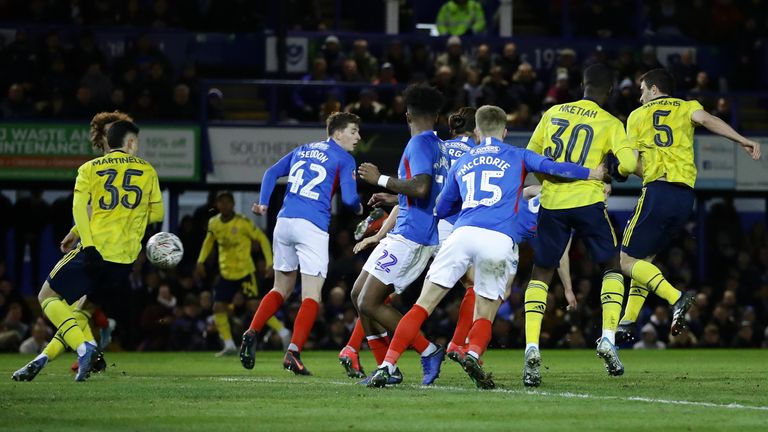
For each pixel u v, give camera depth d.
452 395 23.45
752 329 58.31
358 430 17.94
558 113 26.67
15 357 45.38
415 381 27.80
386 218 28.94
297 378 29.66
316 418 19.47
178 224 61.19
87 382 27.67
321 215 31.05
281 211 31.44
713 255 63.69
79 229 27.16
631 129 30.11
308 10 71.94
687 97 62.94
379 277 26.02
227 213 48.56
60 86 60.97
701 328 57.75
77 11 68.38
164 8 69.19
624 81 63.44
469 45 70.25
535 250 26.59
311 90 63.28
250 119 68.19
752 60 74.19
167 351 54.25
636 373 32.31
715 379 29.27
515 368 35.12
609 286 26.83
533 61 71.31
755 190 61.78
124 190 27.98
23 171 56.81
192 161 58.12
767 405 21.91
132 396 23.61
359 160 59.28
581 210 26.14
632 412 20.41
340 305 55.41
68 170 57.12
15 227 58.88
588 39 72.19
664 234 29.77
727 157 61.62
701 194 63.91
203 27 69.88
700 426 18.47
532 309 26.27
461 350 28.48
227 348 48.25
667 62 72.06
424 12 78.12
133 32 68.31
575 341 56.00
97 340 44.06
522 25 78.50
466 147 30.03
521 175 24.48
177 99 59.31
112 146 28.50
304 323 30.69
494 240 23.95
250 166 58.66
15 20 67.56
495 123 24.91
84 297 30.59
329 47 65.62
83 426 18.44
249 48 70.31
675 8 74.88
